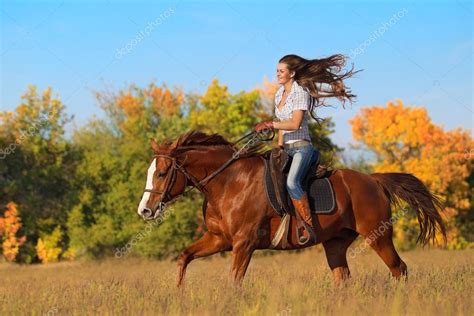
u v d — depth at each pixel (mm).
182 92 68000
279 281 9602
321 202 9875
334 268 10438
